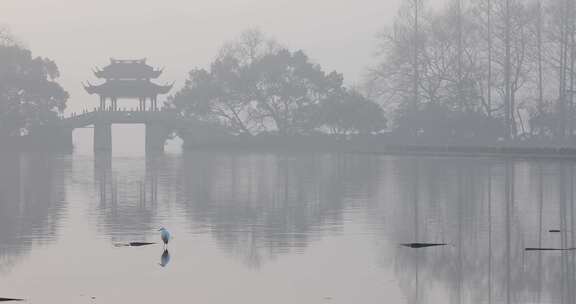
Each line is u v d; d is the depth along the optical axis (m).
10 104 185.62
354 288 36.09
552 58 172.25
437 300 34.19
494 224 53.81
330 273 38.91
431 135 180.12
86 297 34.66
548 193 73.19
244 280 37.62
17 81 187.00
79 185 84.75
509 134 174.25
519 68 173.88
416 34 183.75
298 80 199.38
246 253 43.66
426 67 183.50
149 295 35.06
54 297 34.62
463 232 50.56
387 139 188.00
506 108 174.50
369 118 187.75
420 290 35.75
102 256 42.78
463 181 87.25
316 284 36.88
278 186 83.25
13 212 60.47
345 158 143.75
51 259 41.97
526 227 52.41
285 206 64.50
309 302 33.94
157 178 95.19
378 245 46.03
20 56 194.00
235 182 88.62
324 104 192.00
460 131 174.88
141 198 70.94
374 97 191.88
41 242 46.94
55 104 194.62
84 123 196.50
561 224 53.78
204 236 49.06
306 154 163.75
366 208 62.88
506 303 33.75
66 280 37.53
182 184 86.00
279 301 34.12
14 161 138.25
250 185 84.56
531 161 126.19
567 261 41.53
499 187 79.44
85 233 50.19
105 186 83.56
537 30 172.25
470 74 176.62
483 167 111.12
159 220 56.16
